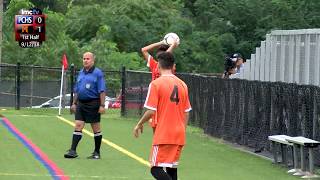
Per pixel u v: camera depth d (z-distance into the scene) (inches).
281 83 1365.7
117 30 4180.6
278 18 4298.7
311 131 1232.2
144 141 1627.7
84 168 1213.7
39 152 1401.3
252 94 1508.4
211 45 4303.6
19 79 2571.4
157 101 861.2
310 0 4298.7
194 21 4650.6
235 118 1604.3
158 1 4402.1
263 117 1453.0
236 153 1459.2
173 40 1156.5
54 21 3683.6
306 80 1630.2
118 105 2662.4
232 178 1150.3
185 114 883.4
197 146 1561.3
